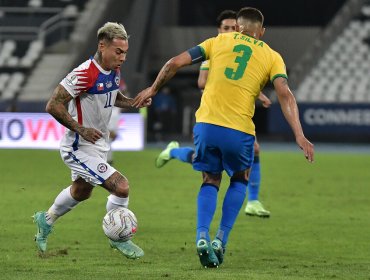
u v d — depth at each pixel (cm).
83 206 4644
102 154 2791
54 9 12800
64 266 2734
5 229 3706
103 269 2667
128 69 12181
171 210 4525
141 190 5597
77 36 12556
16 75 12431
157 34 13112
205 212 2708
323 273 2641
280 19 13988
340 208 4712
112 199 2769
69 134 2756
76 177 2823
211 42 2817
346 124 11819
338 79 12950
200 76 3819
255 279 2470
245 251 3177
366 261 2952
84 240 3409
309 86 12912
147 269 2670
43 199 4962
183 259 2934
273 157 9212
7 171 6956
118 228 2691
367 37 13288
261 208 4256
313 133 11944
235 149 2723
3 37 12625
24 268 2686
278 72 2758
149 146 11531
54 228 3769
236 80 2736
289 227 3912
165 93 12406
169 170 7306
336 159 8962
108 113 2775
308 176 6869
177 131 13575
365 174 7106
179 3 14088
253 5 14000
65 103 2680
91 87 2688
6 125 10250
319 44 13100
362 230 3831
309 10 13938
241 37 2816
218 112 2722
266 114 13588
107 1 12712
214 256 2664
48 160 8262
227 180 6294
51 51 12656
